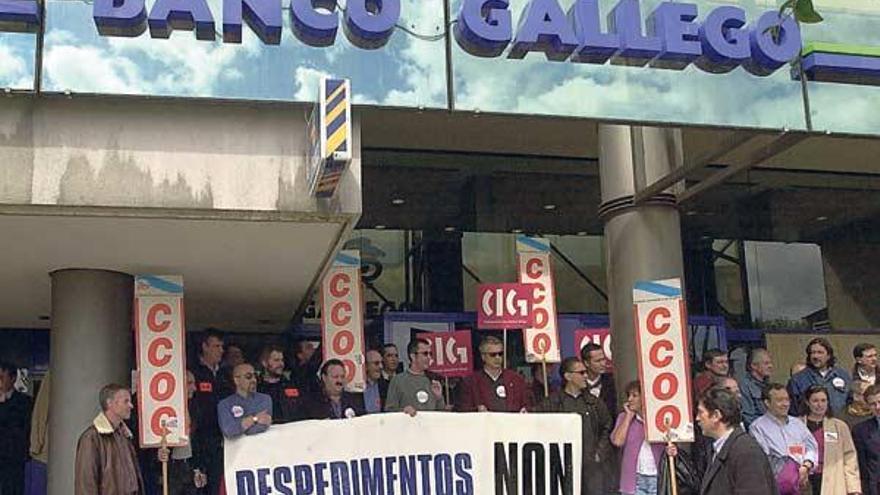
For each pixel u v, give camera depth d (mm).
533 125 11992
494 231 12844
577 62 7434
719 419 6367
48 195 6477
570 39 7348
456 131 12117
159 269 8570
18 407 9445
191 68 6746
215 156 6746
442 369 10297
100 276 8523
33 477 9367
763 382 9352
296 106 6902
